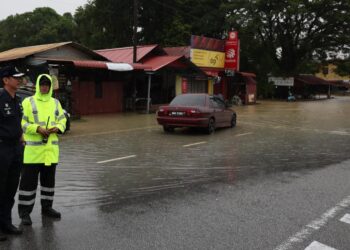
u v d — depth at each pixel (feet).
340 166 30.96
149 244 15.29
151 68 77.77
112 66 70.18
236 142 43.39
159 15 158.40
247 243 15.55
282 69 177.06
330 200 21.45
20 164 16.26
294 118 75.41
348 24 157.17
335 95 269.23
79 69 71.92
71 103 65.05
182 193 22.59
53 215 18.22
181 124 48.93
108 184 24.43
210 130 50.52
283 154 36.14
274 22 160.04
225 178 26.43
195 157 34.01
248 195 22.29
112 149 37.50
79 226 17.08
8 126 15.67
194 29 161.17
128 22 157.69
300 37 169.99
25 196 17.28
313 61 208.33
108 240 15.61
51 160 17.63
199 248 15.01
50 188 18.28
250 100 126.31
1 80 15.93
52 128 17.38
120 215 18.61
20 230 16.16
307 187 24.23
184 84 98.32
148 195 22.12
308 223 17.83
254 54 166.91
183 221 17.88
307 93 193.98
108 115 73.87
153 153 35.68
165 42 151.23
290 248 15.15
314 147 40.57
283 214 19.02
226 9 151.23
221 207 20.01
